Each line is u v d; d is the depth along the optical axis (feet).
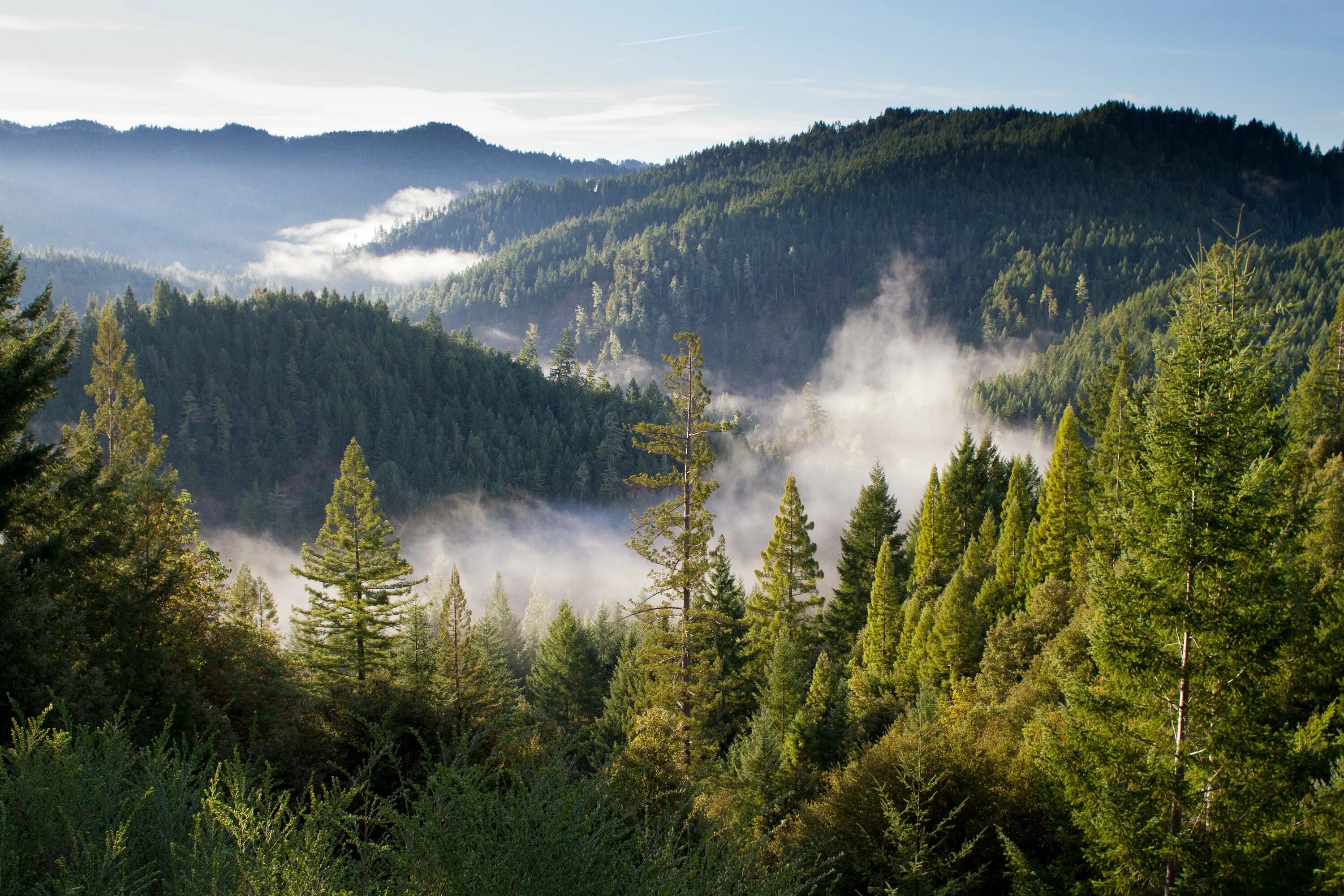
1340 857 37.86
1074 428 119.24
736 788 68.44
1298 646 45.70
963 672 106.93
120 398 116.67
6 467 53.78
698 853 26.50
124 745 28.40
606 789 28.53
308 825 20.89
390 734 35.68
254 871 18.67
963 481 189.78
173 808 23.90
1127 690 43.93
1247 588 40.65
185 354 470.39
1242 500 40.19
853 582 178.09
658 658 87.86
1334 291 573.33
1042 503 127.13
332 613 104.06
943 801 53.47
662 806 38.14
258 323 515.09
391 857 21.74
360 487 104.06
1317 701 49.14
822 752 91.76
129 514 66.08
